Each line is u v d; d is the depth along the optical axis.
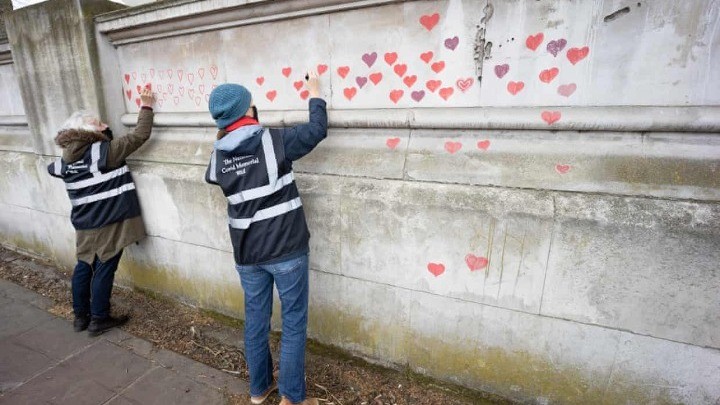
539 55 1.92
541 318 2.01
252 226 1.99
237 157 1.96
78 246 2.95
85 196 2.83
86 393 2.47
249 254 2.03
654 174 1.79
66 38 3.14
